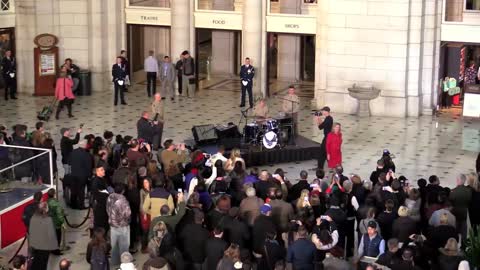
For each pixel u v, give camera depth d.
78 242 19.34
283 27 31.59
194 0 32.53
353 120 29.38
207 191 18.61
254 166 24.28
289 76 35.78
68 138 22.22
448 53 31.23
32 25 32.31
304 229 15.62
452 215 16.98
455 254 15.44
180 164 20.00
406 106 29.81
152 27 34.19
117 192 17.80
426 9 29.62
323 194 17.98
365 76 29.98
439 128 28.42
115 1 33.00
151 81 32.25
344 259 15.95
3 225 18.83
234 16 32.19
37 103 31.16
